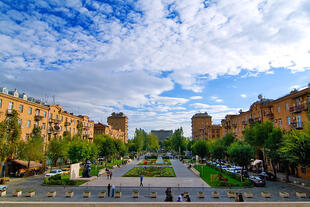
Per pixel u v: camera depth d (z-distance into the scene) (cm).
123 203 742
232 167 4975
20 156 3953
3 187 2544
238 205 753
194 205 744
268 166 4881
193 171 4494
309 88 3250
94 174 4134
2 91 4175
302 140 2450
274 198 2275
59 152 4619
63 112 6194
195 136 14788
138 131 13762
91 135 8131
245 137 4528
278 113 4641
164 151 18162
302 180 3522
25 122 4619
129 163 6881
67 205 742
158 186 2966
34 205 745
